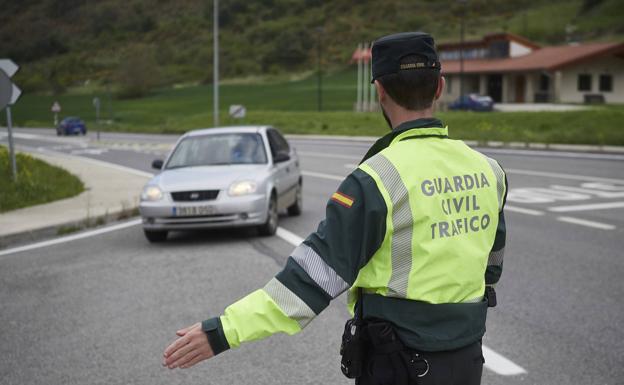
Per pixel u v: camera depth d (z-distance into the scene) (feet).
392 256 6.55
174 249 29.60
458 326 6.64
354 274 6.46
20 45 594.24
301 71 437.17
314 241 6.48
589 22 444.55
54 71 518.78
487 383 14.02
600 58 187.42
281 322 6.38
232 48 504.84
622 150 78.38
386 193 6.46
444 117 139.23
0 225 34.86
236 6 581.53
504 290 21.31
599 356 15.44
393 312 6.55
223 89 357.00
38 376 15.01
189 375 14.83
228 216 30.66
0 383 14.65
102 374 15.02
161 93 380.37
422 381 6.52
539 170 59.41
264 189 31.40
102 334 17.78
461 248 6.72
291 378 14.51
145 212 30.91
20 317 19.62
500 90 199.00
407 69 6.91
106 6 644.27
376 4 551.18
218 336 6.32
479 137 101.40
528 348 16.02
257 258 26.99
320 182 56.39
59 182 54.19
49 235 34.50
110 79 471.62
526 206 39.81
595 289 21.26
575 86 187.32
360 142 112.78
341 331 17.67
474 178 7.04
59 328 18.43
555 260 25.55
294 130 143.02
